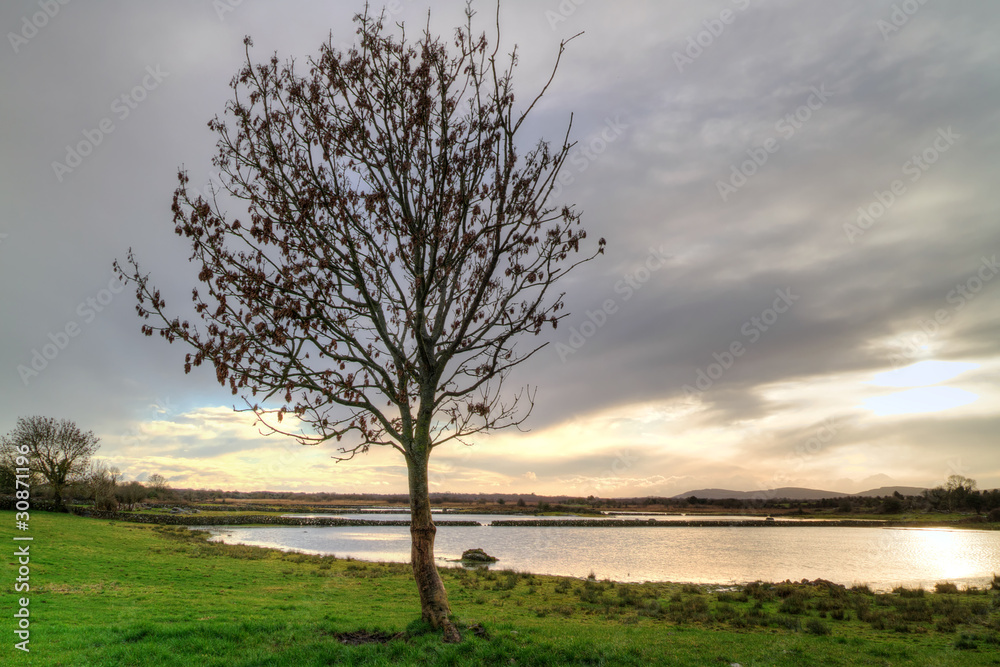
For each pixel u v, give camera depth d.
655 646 15.38
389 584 33.25
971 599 31.30
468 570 45.34
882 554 70.75
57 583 24.62
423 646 13.42
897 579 45.78
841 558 65.19
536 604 27.59
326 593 27.77
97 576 27.81
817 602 29.75
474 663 12.29
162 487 169.25
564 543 90.50
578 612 25.39
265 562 42.91
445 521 184.00
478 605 26.61
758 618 23.80
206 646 13.47
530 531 130.75
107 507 97.56
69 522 62.84
